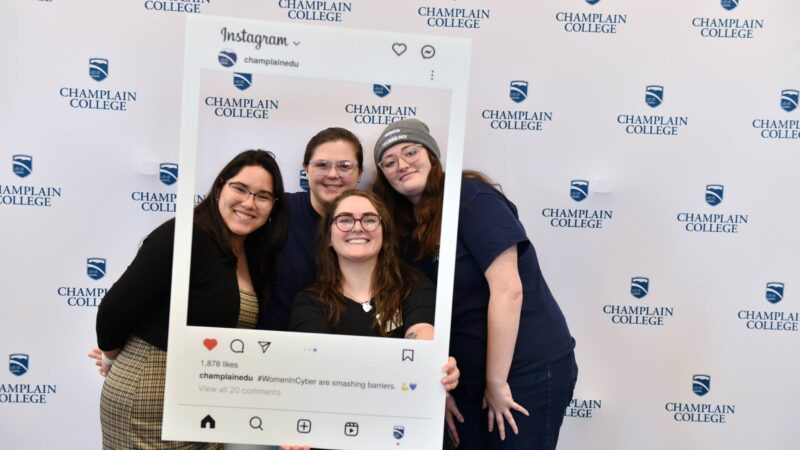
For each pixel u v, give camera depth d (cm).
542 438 167
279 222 152
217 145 148
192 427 147
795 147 196
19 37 184
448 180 147
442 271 147
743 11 192
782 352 202
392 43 146
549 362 165
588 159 195
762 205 197
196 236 146
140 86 188
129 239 192
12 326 192
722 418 204
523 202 196
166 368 146
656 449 203
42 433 196
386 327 150
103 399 152
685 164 196
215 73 145
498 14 190
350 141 150
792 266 199
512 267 157
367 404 149
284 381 148
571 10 191
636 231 198
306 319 150
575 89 193
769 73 194
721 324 201
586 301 200
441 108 147
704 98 194
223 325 149
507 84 192
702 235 198
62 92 186
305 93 148
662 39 192
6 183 187
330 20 189
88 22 185
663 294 200
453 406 173
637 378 203
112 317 144
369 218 151
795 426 204
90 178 190
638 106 194
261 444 149
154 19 186
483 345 166
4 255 190
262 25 144
